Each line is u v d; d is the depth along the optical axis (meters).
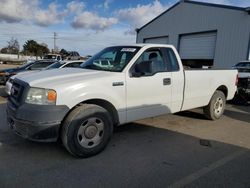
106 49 5.28
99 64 4.81
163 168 3.70
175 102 5.29
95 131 4.01
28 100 3.66
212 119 6.55
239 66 11.02
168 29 21.75
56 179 3.30
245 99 9.18
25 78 4.04
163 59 5.08
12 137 4.82
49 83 3.72
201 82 5.87
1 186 3.09
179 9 20.53
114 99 4.20
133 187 3.16
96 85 3.98
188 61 20.19
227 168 3.74
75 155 3.88
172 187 3.17
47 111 3.56
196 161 3.97
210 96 6.28
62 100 3.65
